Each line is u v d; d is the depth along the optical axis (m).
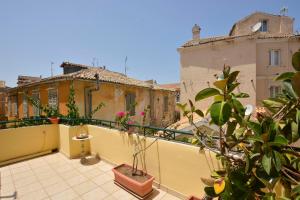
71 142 5.73
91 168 4.93
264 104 1.69
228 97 1.49
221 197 1.51
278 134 1.25
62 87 8.53
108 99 9.84
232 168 1.62
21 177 4.46
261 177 1.32
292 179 1.24
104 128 5.36
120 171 4.10
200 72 11.88
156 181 3.81
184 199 3.31
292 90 1.37
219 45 11.30
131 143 4.41
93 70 11.27
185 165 3.26
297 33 10.77
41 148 6.12
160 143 3.72
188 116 2.36
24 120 6.01
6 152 5.34
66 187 3.98
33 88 11.06
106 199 3.52
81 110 8.43
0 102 18.66
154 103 14.55
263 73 10.62
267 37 10.38
